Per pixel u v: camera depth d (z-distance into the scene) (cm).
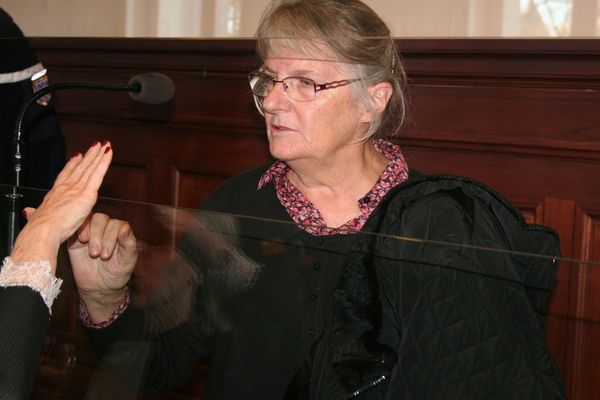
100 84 135
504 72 149
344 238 89
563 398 78
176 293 98
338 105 112
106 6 167
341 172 118
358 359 87
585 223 160
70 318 98
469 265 81
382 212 100
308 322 91
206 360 98
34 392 96
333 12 110
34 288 80
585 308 77
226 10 165
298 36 109
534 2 133
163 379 100
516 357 80
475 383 81
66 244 98
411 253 84
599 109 154
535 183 164
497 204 98
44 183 144
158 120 157
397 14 140
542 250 97
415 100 164
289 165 118
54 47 152
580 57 142
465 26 138
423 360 83
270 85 113
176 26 167
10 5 171
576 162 159
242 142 158
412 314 84
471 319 81
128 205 101
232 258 95
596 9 128
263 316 94
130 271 99
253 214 124
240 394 95
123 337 100
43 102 147
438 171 171
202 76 154
